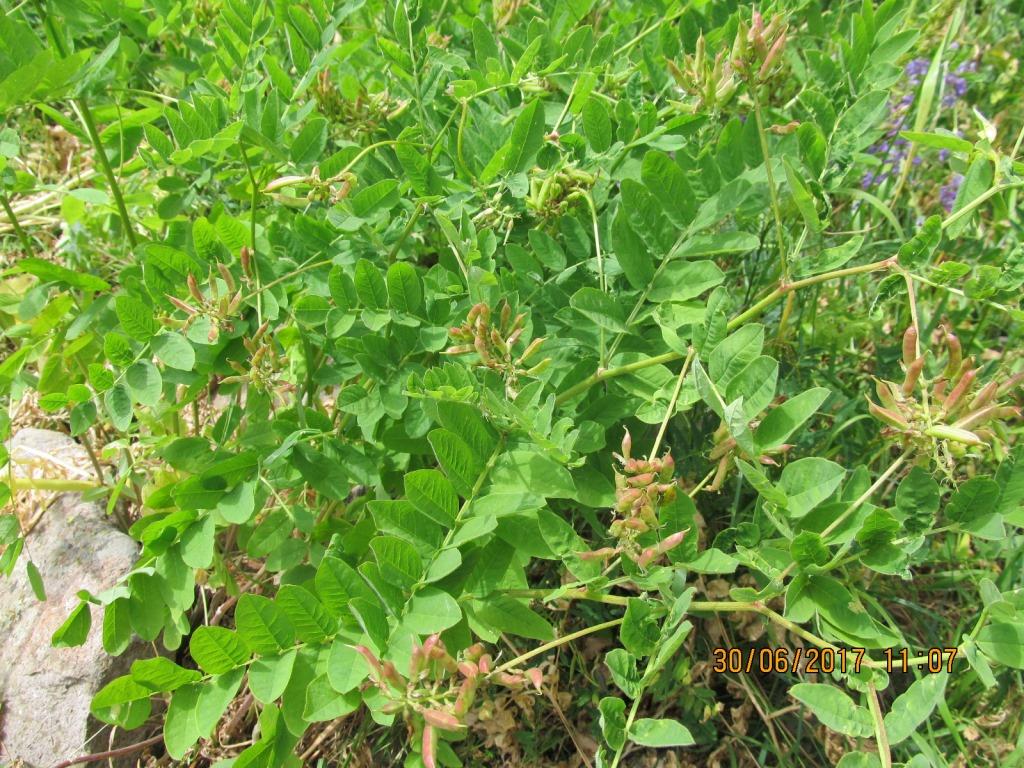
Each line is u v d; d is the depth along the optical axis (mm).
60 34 512
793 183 417
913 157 646
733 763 518
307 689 370
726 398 407
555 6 619
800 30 665
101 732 523
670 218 471
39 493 594
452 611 383
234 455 477
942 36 710
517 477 424
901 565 399
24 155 760
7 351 656
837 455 600
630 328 480
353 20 690
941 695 374
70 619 445
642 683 386
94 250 627
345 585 386
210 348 480
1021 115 756
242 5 522
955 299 684
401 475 528
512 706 528
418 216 510
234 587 532
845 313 630
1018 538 569
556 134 526
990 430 384
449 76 580
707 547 563
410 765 396
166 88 658
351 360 501
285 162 496
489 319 419
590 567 413
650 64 571
